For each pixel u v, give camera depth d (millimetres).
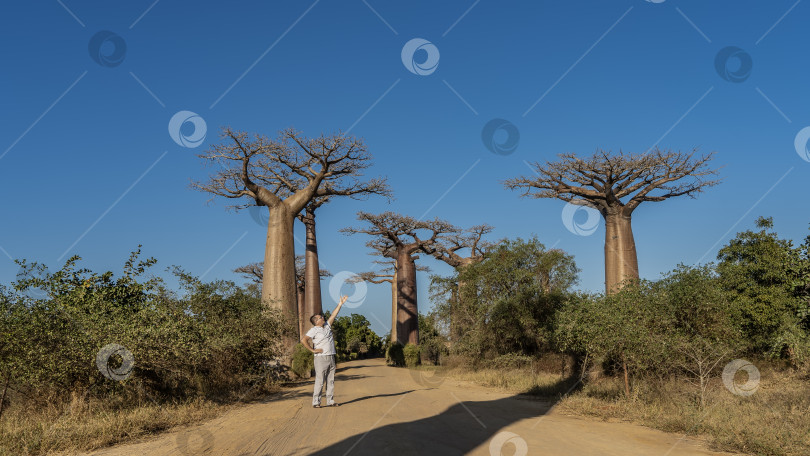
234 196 21969
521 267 19625
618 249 21141
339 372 23062
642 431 5699
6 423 6223
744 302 13188
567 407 7953
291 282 20391
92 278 8930
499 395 10867
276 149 20469
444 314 22250
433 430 5617
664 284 10812
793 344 10461
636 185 21078
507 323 18453
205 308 10797
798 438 4770
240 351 10922
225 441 5355
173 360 8055
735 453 4547
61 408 7262
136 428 5996
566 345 9578
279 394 11273
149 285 9469
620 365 9188
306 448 4805
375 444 4859
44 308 7484
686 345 8234
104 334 7480
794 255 13281
